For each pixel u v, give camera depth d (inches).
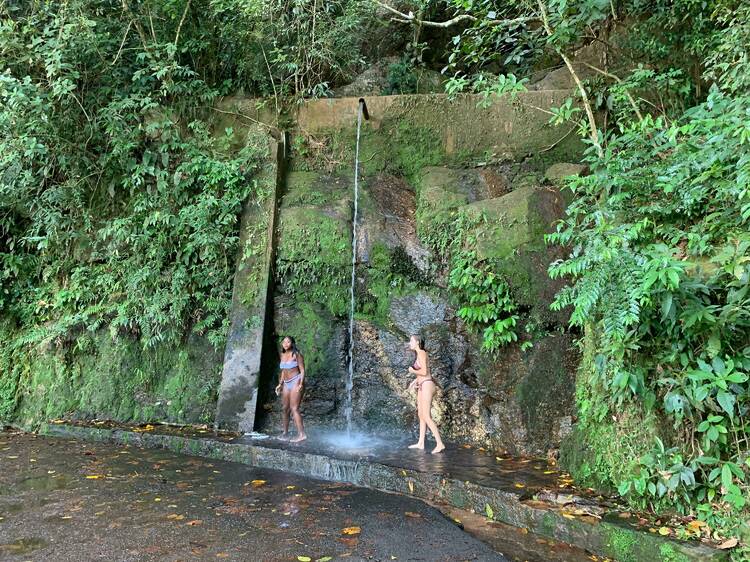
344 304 295.4
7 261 333.1
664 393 165.3
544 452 231.6
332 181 335.3
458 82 253.1
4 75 295.0
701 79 266.2
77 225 338.0
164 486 203.3
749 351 148.1
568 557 151.4
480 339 262.7
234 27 359.9
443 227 287.1
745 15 206.5
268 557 143.1
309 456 226.2
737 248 151.6
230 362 284.5
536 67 393.1
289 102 355.6
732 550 137.6
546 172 303.7
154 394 305.6
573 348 243.4
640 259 157.6
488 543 159.9
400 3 418.9
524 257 259.1
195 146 326.3
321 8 363.3
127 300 312.7
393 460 221.0
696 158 167.5
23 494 192.2
